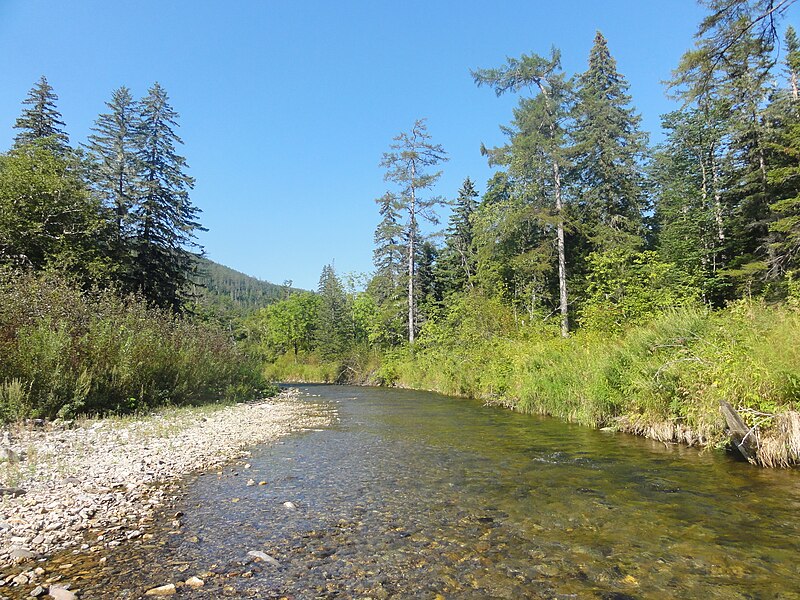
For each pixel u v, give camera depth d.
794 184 22.77
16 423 9.77
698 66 10.36
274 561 4.19
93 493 5.96
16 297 11.55
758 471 7.01
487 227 29.75
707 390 8.55
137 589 3.62
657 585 3.75
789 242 20.95
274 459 8.50
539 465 7.86
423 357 31.50
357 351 41.56
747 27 9.38
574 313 26.92
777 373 7.36
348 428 12.38
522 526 5.06
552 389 14.30
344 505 5.81
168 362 15.15
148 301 25.25
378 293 45.44
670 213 33.34
